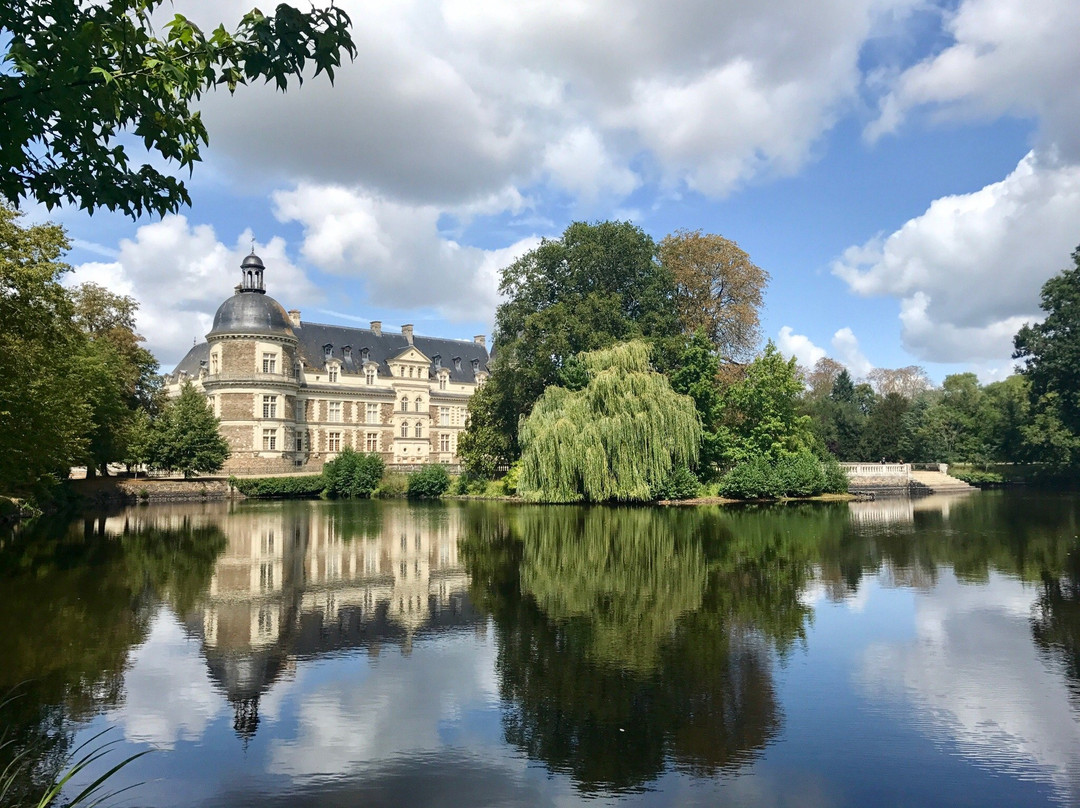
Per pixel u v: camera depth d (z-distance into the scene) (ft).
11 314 62.28
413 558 69.51
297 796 22.04
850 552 70.90
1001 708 28.89
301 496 193.98
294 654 36.76
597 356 133.49
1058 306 184.44
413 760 24.50
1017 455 208.64
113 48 20.83
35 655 36.73
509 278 167.32
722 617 44.11
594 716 28.27
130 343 170.81
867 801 21.65
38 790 22.39
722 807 21.30
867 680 32.22
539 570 61.87
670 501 139.03
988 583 54.13
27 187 21.77
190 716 28.53
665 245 174.91
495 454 173.78
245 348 214.69
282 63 21.43
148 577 59.16
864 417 251.60
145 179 23.13
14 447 72.95
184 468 183.01
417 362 268.41
